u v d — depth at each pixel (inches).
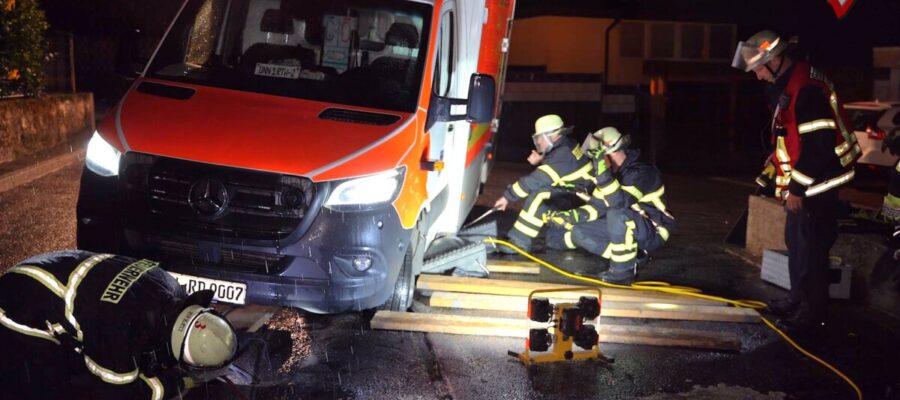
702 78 930.1
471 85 219.6
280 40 224.5
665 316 245.3
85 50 789.2
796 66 232.4
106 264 144.9
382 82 216.4
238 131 194.9
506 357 208.7
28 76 473.7
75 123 535.8
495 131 339.9
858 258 276.7
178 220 190.2
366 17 224.1
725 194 525.0
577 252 325.7
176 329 138.3
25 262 145.0
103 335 138.0
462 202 284.8
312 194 188.1
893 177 242.8
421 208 213.6
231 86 214.8
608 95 780.6
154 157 191.2
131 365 139.1
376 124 203.3
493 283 254.4
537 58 937.5
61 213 334.6
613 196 279.1
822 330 241.4
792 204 229.9
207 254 189.8
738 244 355.6
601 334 221.6
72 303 138.9
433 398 181.8
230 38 225.9
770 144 264.8
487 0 277.7
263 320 221.3
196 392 172.9
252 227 188.5
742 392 194.7
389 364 198.7
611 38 912.3
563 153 307.3
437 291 249.1
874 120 573.0
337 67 220.5
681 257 328.5
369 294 196.2
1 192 370.3
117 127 198.7
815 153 224.7
